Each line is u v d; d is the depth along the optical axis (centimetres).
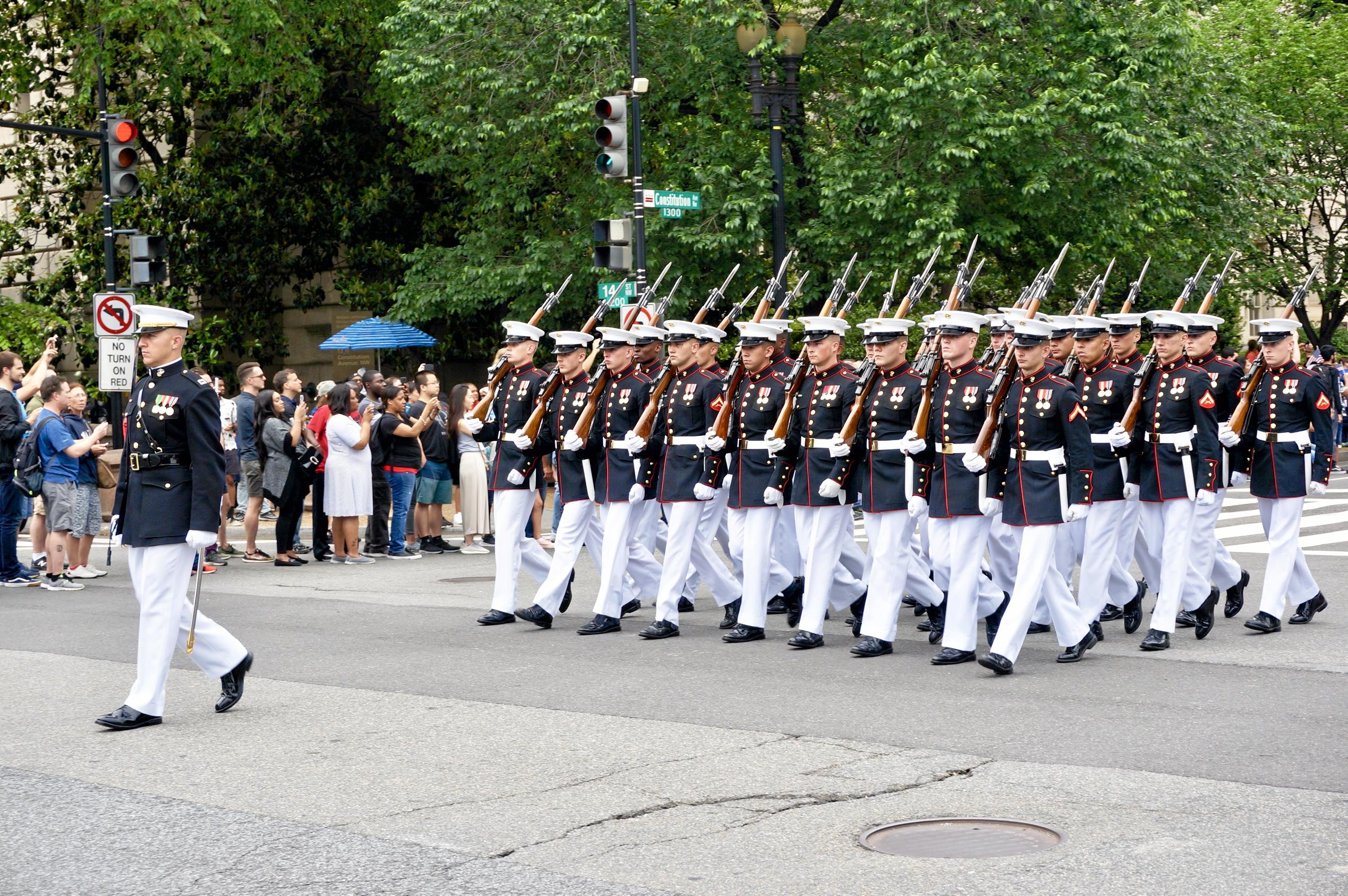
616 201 2644
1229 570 1281
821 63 2686
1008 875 600
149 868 636
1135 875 594
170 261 3294
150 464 922
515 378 1358
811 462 1188
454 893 594
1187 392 1149
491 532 2056
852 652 1143
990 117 2364
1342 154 3916
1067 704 926
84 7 3098
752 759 802
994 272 2866
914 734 853
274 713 952
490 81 2600
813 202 2647
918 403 1127
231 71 3059
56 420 1672
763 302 1420
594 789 750
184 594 934
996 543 1177
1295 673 1011
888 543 1138
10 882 621
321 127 3362
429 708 957
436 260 2967
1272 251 3884
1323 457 1196
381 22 3162
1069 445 1038
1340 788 712
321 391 2053
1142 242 2869
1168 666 1055
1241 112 2975
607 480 1289
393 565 1881
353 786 767
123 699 1008
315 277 3603
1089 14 2477
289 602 1510
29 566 1964
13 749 862
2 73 3272
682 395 1265
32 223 3331
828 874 609
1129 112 2486
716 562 1324
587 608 1454
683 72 2630
